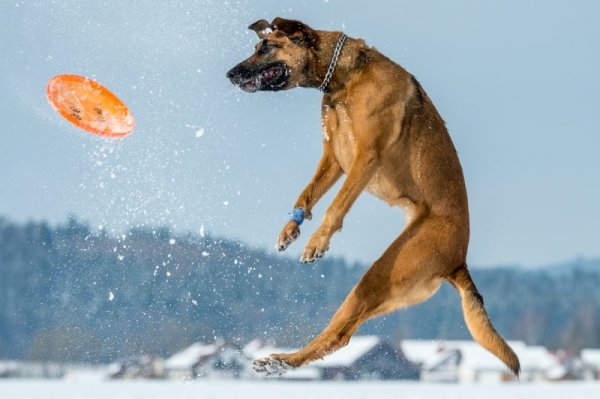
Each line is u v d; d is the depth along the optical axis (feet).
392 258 24.97
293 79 26.02
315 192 26.05
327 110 26.03
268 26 26.43
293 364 24.17
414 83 26.16
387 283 24.84
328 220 24.40
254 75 26.02
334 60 25.63
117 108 28.58
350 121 25.63
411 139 25.61
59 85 27.96
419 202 25.72
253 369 24.17
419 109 25.86
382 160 25.35
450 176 25.80
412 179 25.70
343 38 25.90
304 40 25.85
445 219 25.39
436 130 25.99
